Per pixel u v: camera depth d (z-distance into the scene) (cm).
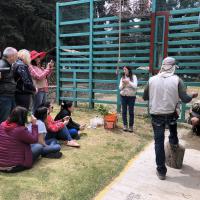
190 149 555
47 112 521
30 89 550
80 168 441
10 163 411
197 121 623
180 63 732
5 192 358
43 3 2303
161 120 413
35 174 412
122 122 720
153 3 753
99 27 850
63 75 953
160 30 752
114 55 839
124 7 794
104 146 551
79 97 947
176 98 411
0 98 503
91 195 367
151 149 550
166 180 420
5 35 2020
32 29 2198
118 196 371
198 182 416
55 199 348
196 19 704
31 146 454
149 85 423
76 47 903
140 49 796
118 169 447
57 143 518
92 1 848
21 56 550
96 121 682
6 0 2052
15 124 414
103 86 880
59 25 931
